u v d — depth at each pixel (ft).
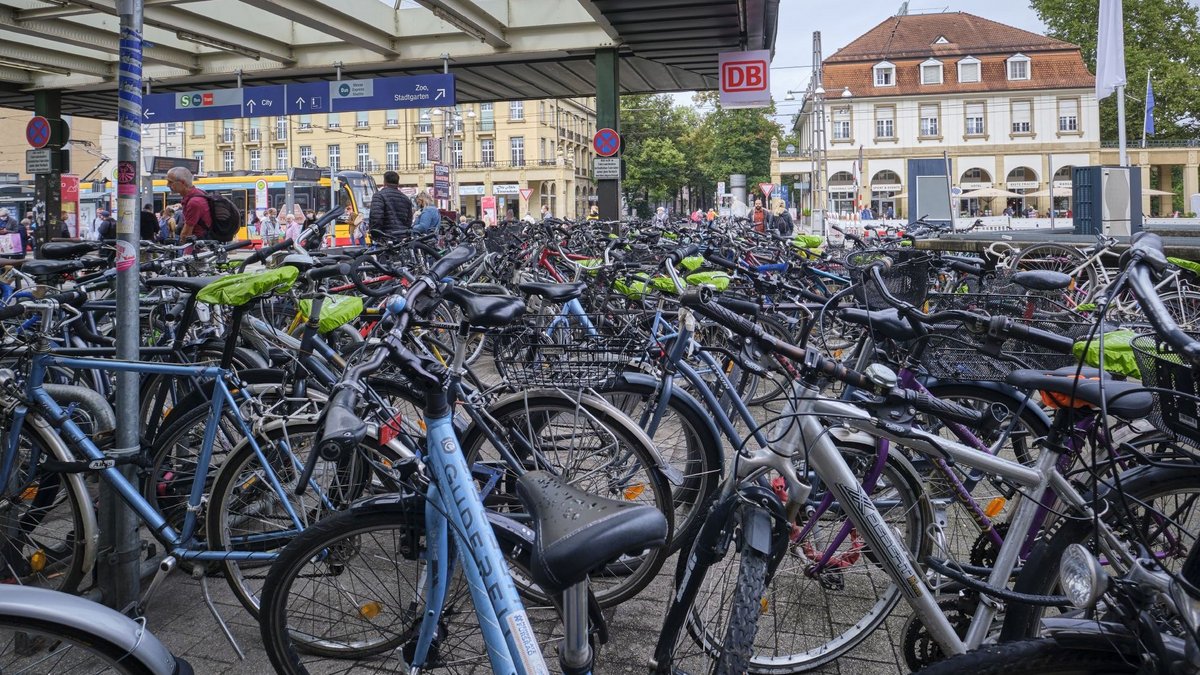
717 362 11.91
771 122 201.67
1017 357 9.52
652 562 9.68
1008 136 181.37
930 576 7.26
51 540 9.64
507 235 28.53
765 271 18.37
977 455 6.66
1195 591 4.39
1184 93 160.45
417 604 7.42
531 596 8.60
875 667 8.84
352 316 11.08
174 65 46.47
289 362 11.03
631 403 10.77
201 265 16.28
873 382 6.66
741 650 5.78
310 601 7.84
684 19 38.32
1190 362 4.44
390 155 203.10
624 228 34.37
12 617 5.58
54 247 14.70
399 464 7.04
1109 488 6.61
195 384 10.40
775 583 8.36
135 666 5.83
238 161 202.49
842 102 186.70
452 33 43.55
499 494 9.82
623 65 48.19
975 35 188.14
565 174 217.56
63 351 10.94
